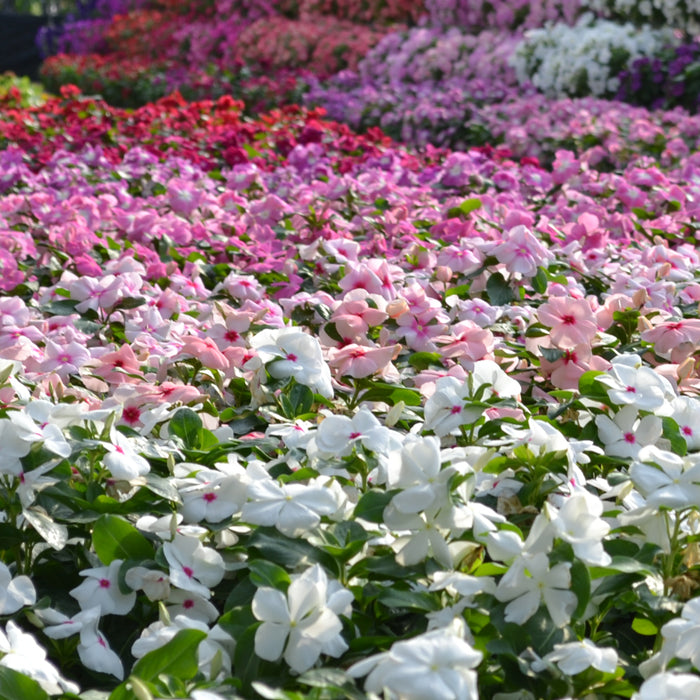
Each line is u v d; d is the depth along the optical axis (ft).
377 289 10.43
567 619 5.39
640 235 16.20
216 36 62.90
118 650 6.32
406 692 4.50
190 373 9.06
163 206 17.79
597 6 46.50
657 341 9.39
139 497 6.56
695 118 30.58
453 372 8.71
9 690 5.12
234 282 11.82
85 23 76.84
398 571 5.77
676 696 4.74
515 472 6.80
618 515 6.35
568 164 20.10
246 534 6.36
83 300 10.86
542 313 9.20
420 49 49.75
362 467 6.64
